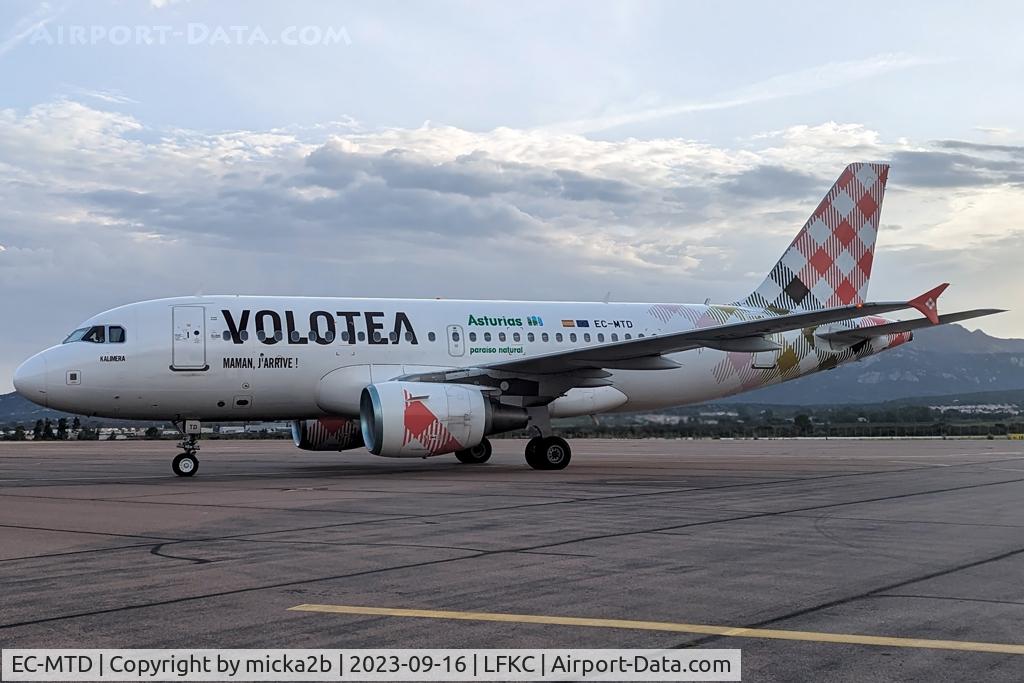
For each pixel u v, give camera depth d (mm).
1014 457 28797
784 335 25719
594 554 9172
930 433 58875
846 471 21562
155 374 20188
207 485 17594
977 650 5762
